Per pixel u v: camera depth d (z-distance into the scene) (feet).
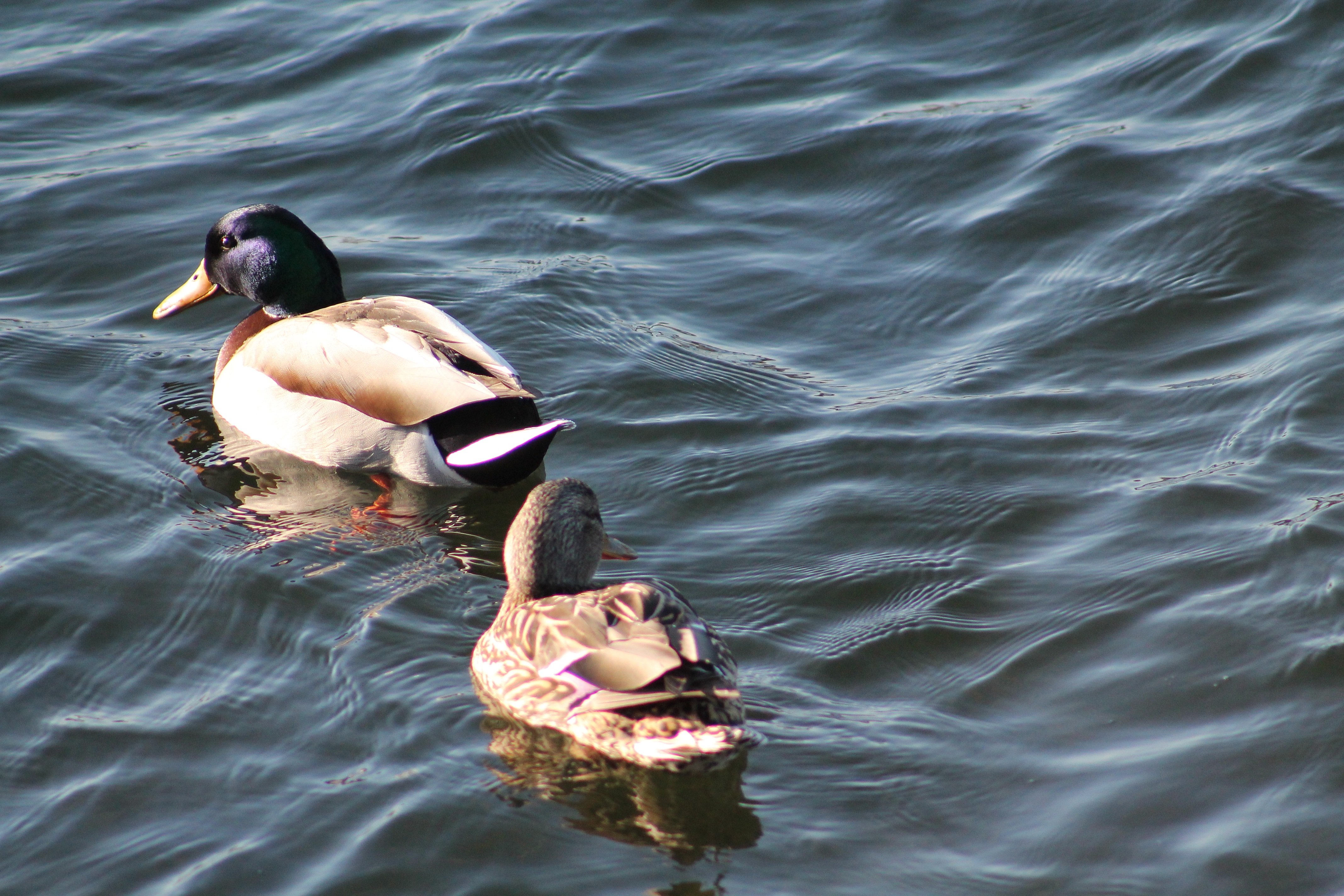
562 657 29.14
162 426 44.24
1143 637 31.68
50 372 46.24
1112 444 39.63
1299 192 50.26
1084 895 24.76
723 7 66.90
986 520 36.94
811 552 36.22
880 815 26.99
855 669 31.65
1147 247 49.19
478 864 26.16
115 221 54.70
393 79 63.87
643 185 56.03
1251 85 56.85
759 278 50.42
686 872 25.82
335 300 48.91
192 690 31.55
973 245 51.01
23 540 37.60
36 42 66.90
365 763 28.94
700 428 42.34
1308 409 39.52
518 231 53.83
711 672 27.48
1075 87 59.31
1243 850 25.36
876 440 40.86
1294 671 29.86
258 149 59.26
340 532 38.78
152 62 65.67
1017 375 43.78
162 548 37.32
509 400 41.96
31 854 26.76
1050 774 27.78
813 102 60.18
